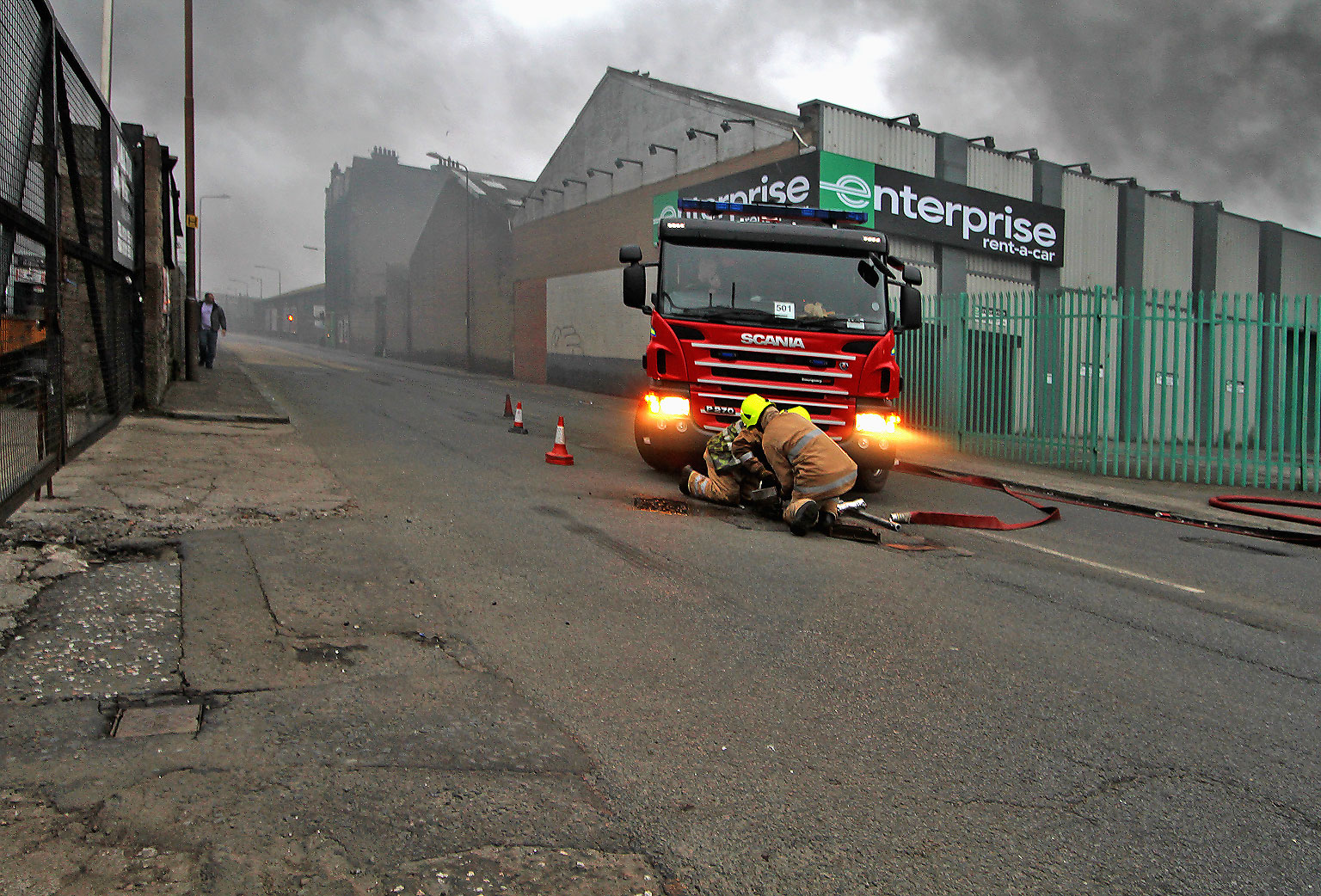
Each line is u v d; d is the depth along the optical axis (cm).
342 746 314
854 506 790
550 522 704
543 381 3297
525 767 308
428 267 4694
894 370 921
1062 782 321
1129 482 1269
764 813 287
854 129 1958
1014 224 2198
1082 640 491
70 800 268
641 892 242
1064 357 1392
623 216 2725
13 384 579
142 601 448
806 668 421
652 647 438
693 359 899
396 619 454
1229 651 488
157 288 1295
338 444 1091
